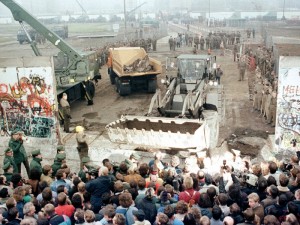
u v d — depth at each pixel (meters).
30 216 5.72
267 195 6.48
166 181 7.43
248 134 13.69
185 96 13.68
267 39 31.75
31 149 12.96
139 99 19.64
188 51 38.34
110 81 24.45
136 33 51.78
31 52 37.97
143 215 5.41
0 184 7.23
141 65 19.77
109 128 11.84
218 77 19.47
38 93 12.71
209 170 8.77
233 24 70.31
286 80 10.88
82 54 18.48
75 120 16.16
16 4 16.27
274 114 14.44
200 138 10.95
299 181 6.82
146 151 12.30
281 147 11.52
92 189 6.92
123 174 7.98
